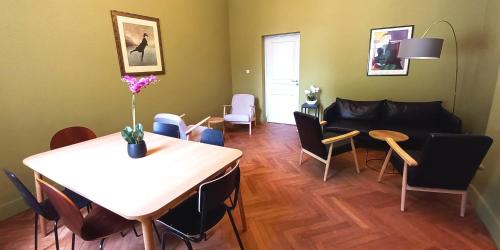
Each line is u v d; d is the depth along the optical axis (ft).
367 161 11.23
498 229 6.05
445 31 11.94
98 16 9.88
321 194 8.55
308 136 9.75
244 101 17.03
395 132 10.53
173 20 13.38
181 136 9.12
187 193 4.41
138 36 11.55
